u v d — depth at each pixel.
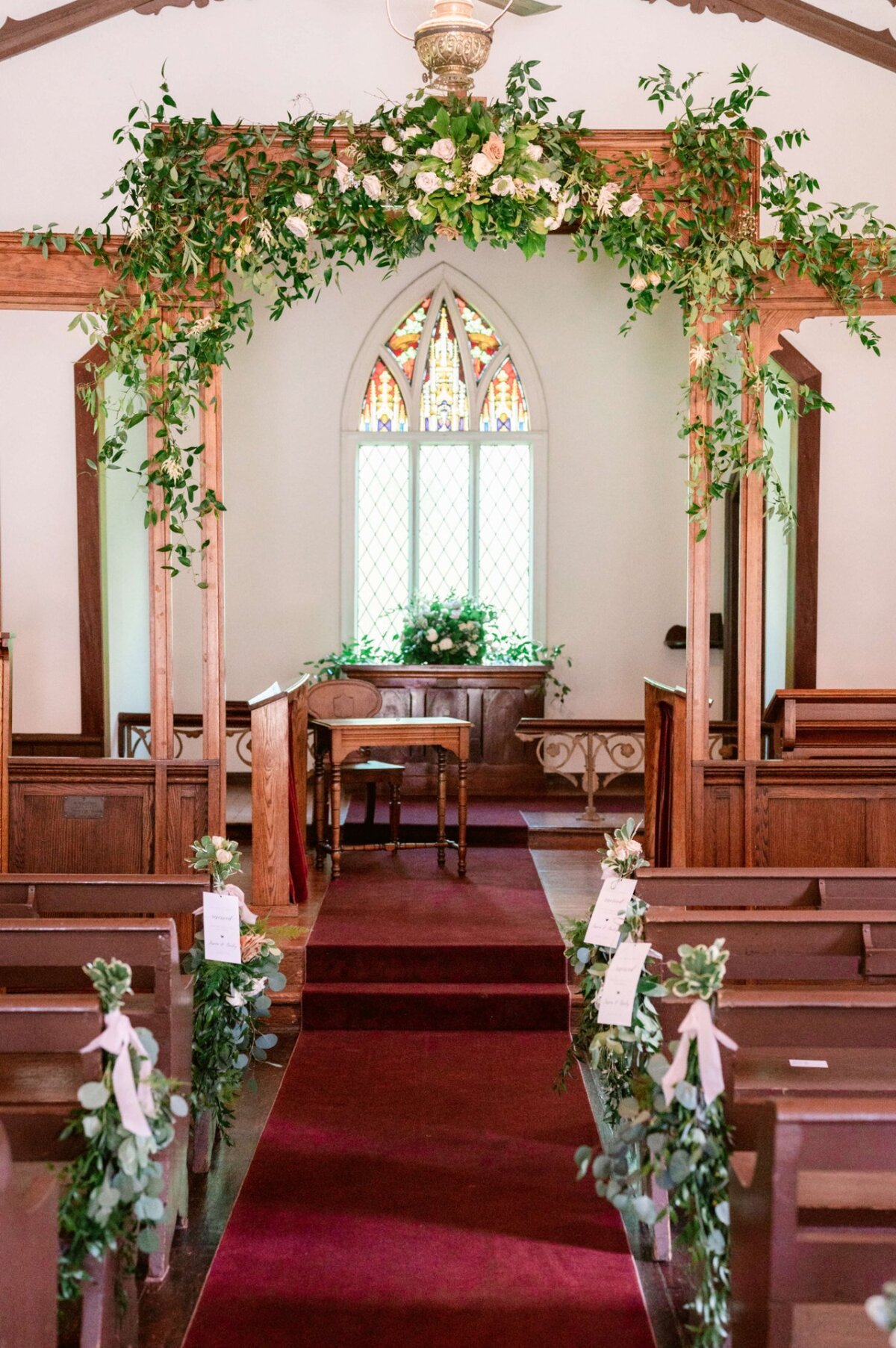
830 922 3.63
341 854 7.77
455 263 10.46
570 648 10.59
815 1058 3.32
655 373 10.48
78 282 5.81
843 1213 2.64
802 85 6.29
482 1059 5.05
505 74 6.24
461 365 10.65
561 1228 3.57
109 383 7.91
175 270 5.62
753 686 5.97
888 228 5.70
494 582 10.75
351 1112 4.45
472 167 5.26
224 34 6.20
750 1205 2.45
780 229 5.70
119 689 9.07
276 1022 5.47
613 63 6.23
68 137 6.19
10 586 7.38
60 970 4.12
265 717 6.12
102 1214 2.62
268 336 10.48
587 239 5.81
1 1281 2.21
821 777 5.96
